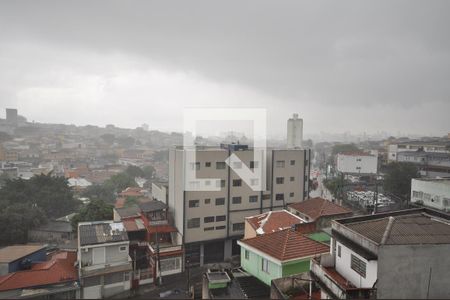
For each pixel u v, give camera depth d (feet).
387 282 45.03
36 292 86.22
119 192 285.43
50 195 203.82
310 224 95.40
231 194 137.80
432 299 45.52
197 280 114.11
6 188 200.44
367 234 51.83
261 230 96.22
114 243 101.19
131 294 102.01
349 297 44.78
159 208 132.05
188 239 128.47
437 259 45.85
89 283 95.66
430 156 274.16
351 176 304.50
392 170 230.68
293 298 54.75
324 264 58.80
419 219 55.88
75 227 151.23
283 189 151.84
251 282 69.67
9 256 104.27
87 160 504.02
